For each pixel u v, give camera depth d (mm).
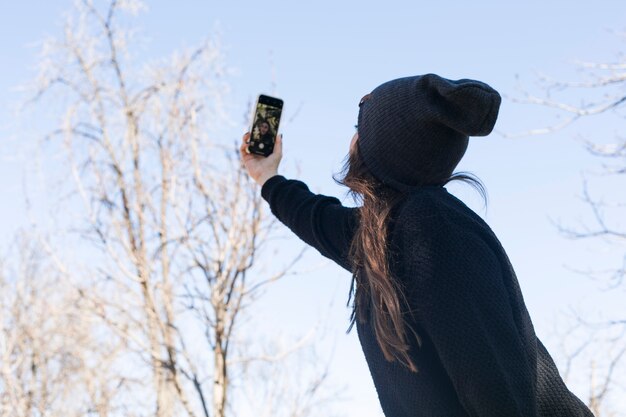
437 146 1541
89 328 7766
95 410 7352
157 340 6828
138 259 6758
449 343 1312
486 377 1268
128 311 6875
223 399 6270
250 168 1986
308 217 1734
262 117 2000
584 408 1499
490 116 1521
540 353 1488
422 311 1367
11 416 7887
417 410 1398
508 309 1335
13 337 8289
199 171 6684
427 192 1495
